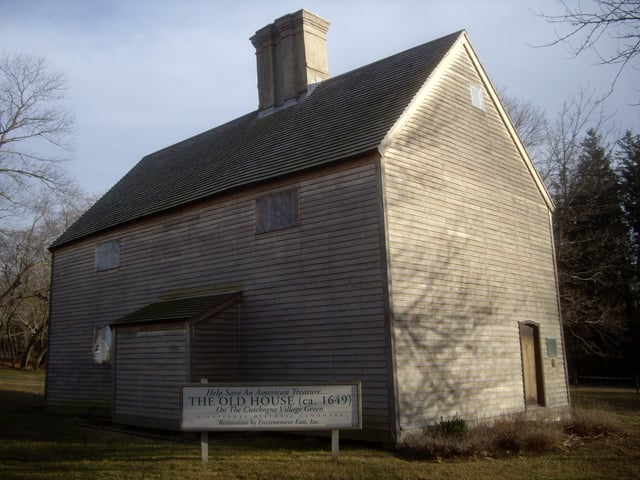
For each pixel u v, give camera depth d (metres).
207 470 10.12
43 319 48.78
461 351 14.09
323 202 13.88
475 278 15.11
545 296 17.94
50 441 13.48
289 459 10.88
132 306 18.95
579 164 35.53
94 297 20.73
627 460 11.07
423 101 14.62
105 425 16.08
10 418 18.39
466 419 13.77
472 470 10.09
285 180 14.74
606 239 34.03
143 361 15.43
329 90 18.27
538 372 16.89
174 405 14.30
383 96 15.34
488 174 16.50
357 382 10.41
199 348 14.30
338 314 13.20
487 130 16.89
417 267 13.31
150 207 19.00
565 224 32.03
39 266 43.28
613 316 32.69
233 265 15.75
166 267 17.89
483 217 15.91
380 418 12.18
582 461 10.97
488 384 14.76
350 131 14.41
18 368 51.16
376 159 13.01
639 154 39.56
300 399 10.41
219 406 10.45
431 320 13.39
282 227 14.69
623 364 38.66
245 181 15.55
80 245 21.95
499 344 15.49
